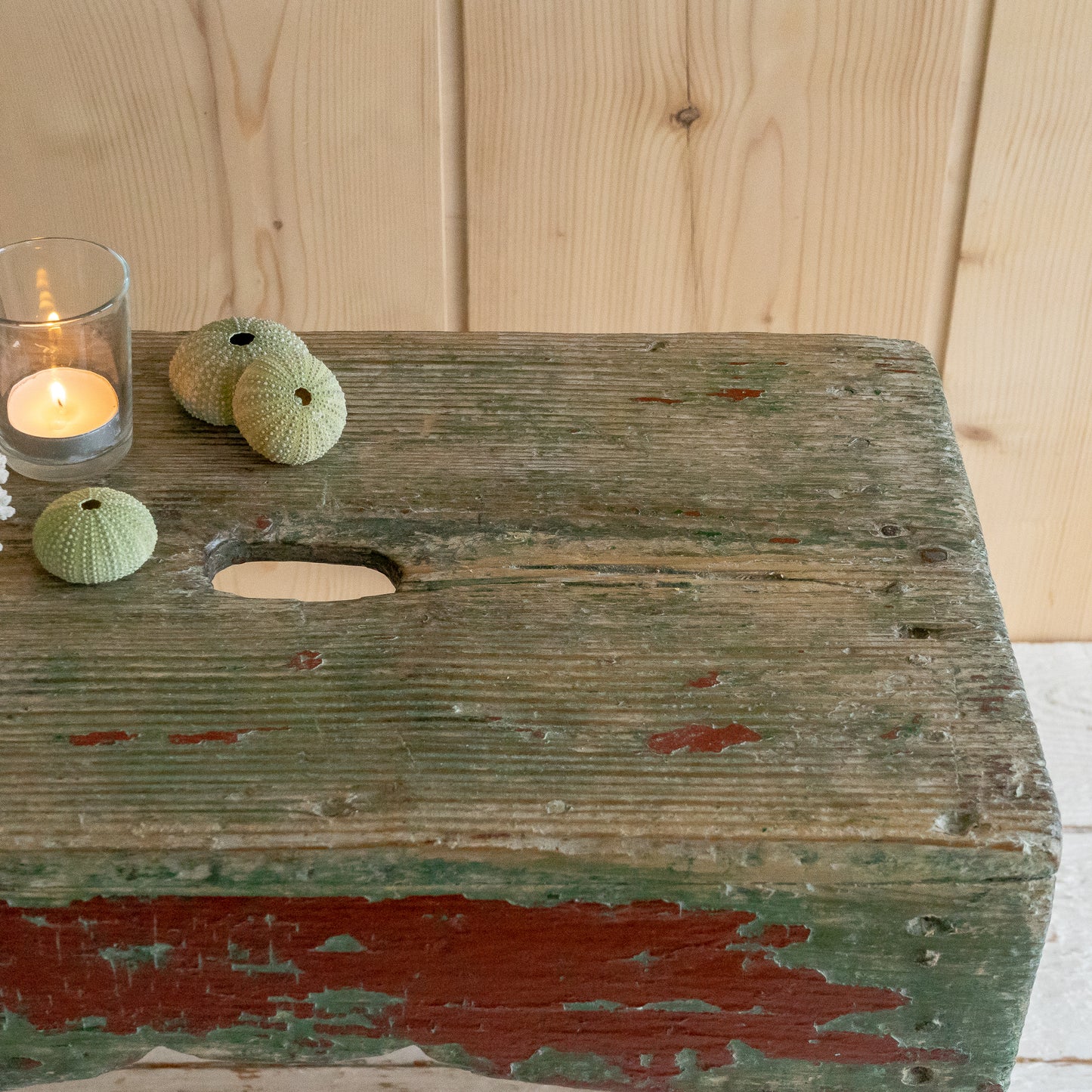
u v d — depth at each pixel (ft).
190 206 3.89
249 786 2.65
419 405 3.12
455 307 4.05
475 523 2.95
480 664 2.77
